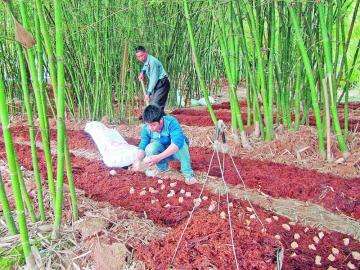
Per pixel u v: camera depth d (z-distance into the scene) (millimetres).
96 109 7781
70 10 6926
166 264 2959
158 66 6898
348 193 4133
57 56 2818
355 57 5281
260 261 2836
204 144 5977
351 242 3422
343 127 6289
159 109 4246
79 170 5109
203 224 3207
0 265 3080
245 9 5293
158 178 4750
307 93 6125
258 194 4266
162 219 3770
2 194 3230
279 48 5648
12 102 8461
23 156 5648
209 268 2834
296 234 3434
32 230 3461
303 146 5391
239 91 11047
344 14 5262
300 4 5266
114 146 5289
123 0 7348
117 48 7785
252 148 5496
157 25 8281
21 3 3043
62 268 3082
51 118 7812
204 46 9289
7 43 8219
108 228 3494
